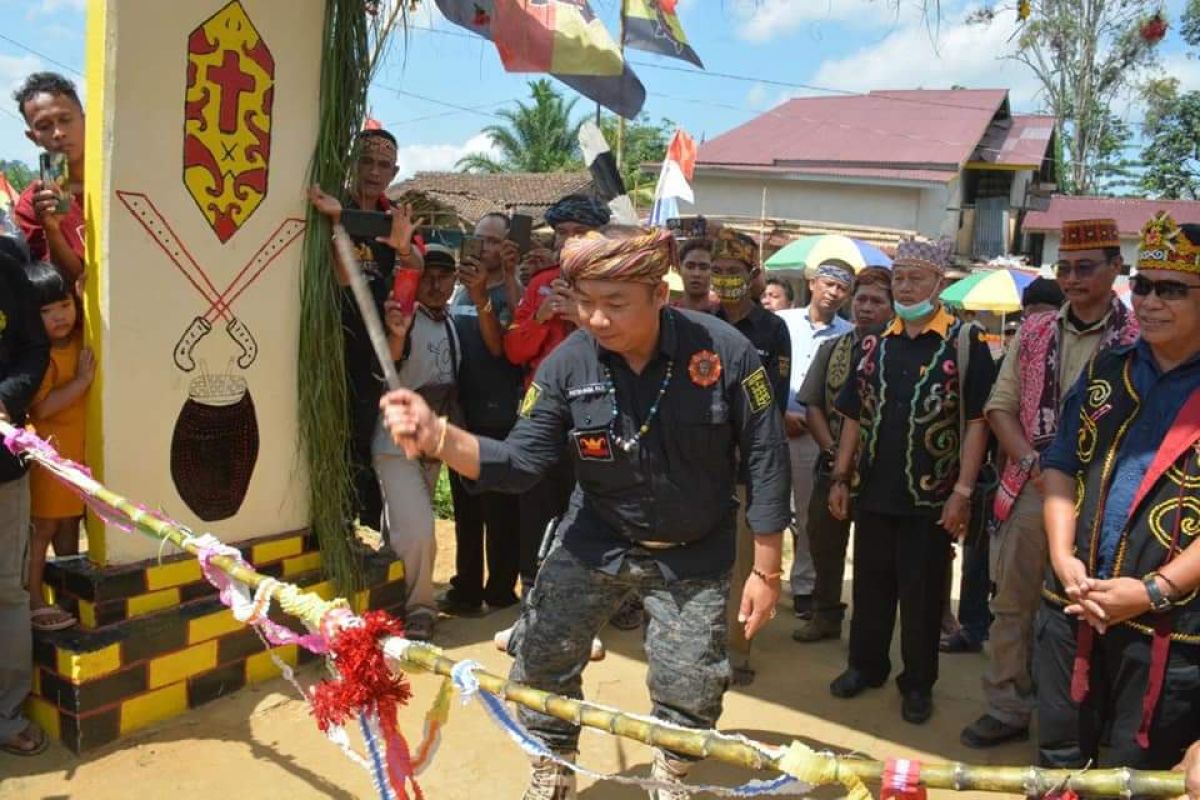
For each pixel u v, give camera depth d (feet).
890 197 70.03
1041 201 81.25
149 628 11.91
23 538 11.09
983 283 46.06
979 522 14.17
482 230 17.39
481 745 12.24
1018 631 12.71
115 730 11.60
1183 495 8.43
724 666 9.52
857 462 13.93
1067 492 9.47
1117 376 9.09
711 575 9.60
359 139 13.88
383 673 7.57
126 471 12.14
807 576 17.98
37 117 12.63
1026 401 12.42
